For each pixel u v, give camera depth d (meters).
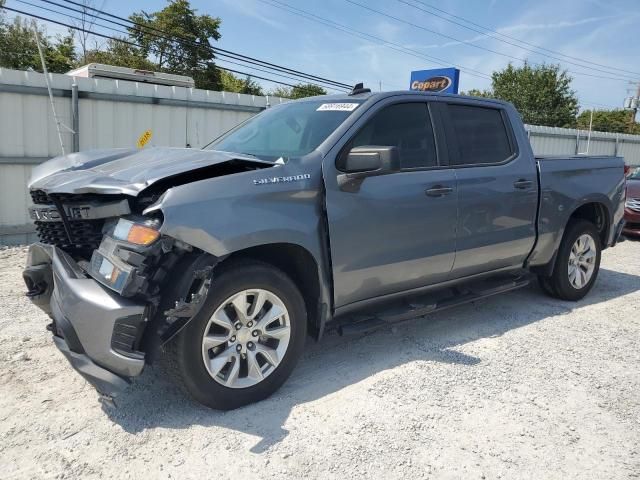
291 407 3.27
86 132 9.22
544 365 3.96
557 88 49.06
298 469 2.69
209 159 3.19
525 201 4.77
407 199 3.88
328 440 2.94
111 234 2.97
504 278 5.09
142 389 3.48
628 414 3.28
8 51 30.92
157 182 3.04
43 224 3.43
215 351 3.13
